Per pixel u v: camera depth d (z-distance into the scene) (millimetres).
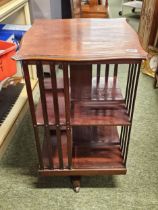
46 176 1316
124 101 1140
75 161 1226
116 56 875
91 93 1160
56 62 888
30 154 1497
